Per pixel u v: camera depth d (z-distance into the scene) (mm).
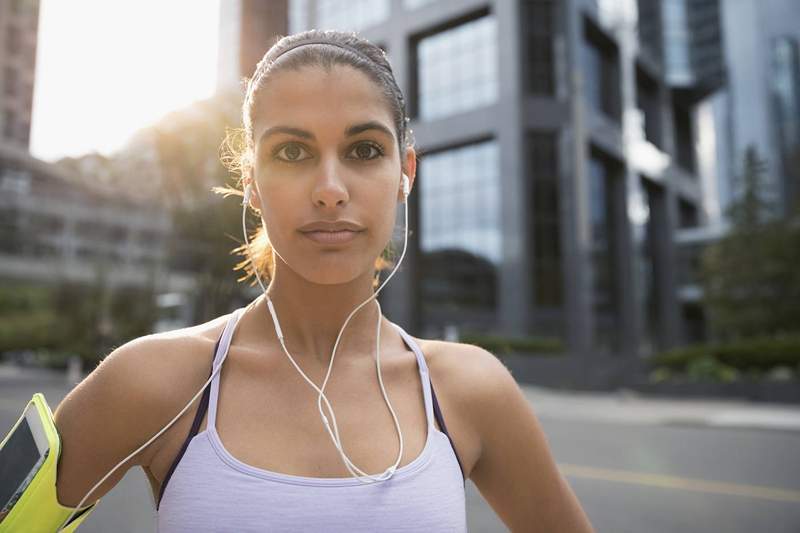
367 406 794
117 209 46312
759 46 80625
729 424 11992
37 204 48062
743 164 31031
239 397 766
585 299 26516
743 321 28156
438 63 30047
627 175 33531
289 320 828
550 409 14938
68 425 744
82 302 29906
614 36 33469
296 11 31641
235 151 1006
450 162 29312
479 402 861
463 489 814
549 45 28594
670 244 40188
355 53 802
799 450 8883
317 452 740
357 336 850
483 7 28406
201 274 17594
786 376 17156
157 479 771
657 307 39781
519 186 26781
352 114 761
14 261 45562
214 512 686
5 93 57781
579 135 26562
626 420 12805
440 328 28109
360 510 700
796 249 27672
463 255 28203
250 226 1039
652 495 5832
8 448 770
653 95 41438
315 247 762
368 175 778
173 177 16484
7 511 703
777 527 4777
